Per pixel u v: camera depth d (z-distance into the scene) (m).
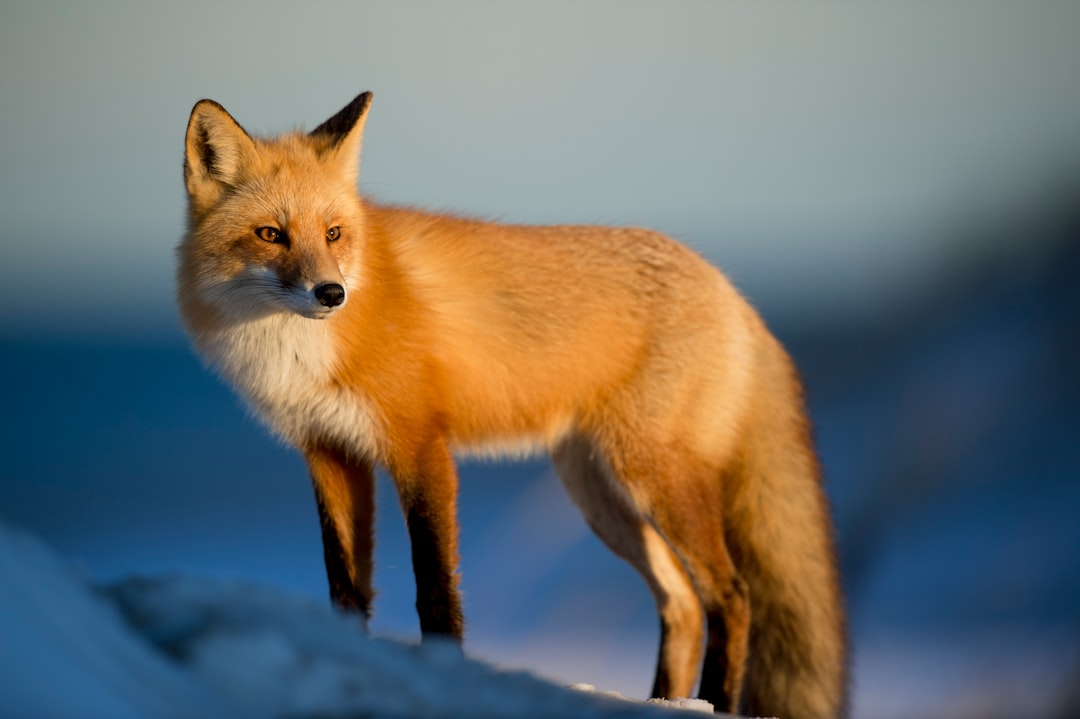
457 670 5.49
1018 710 12.07
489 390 14.14
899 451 13.80
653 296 14.73
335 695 4.58
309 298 12.17
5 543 4.65
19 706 3.65
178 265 13.46
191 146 12.99
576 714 5.14
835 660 15.39
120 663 4.15
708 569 14.64
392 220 14.13
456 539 13.38
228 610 5.11
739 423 15.24
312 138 13.63
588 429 14.98
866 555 15.23
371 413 13.00
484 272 14.14
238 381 13.23
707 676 14.48
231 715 4.21
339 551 13.30
